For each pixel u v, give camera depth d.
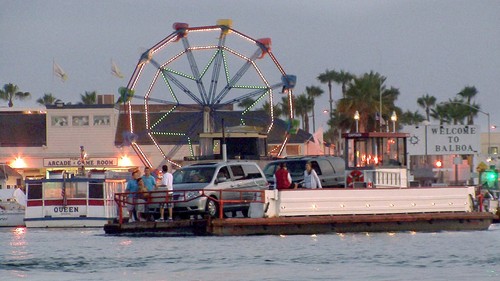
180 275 83.25
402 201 123.25
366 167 129.50
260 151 183.25
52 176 171.50
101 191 161.00
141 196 119.88
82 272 86.00
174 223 116.06
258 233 114.88
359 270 85.31
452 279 79.25
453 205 127.94
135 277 82.44
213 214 118.88
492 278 79.62
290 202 115.69
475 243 108.44
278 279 80.19
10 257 98.75
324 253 98.12
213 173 120.44
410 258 93.94
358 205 119.56
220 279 80.69
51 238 125.62
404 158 132.88
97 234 132.50
